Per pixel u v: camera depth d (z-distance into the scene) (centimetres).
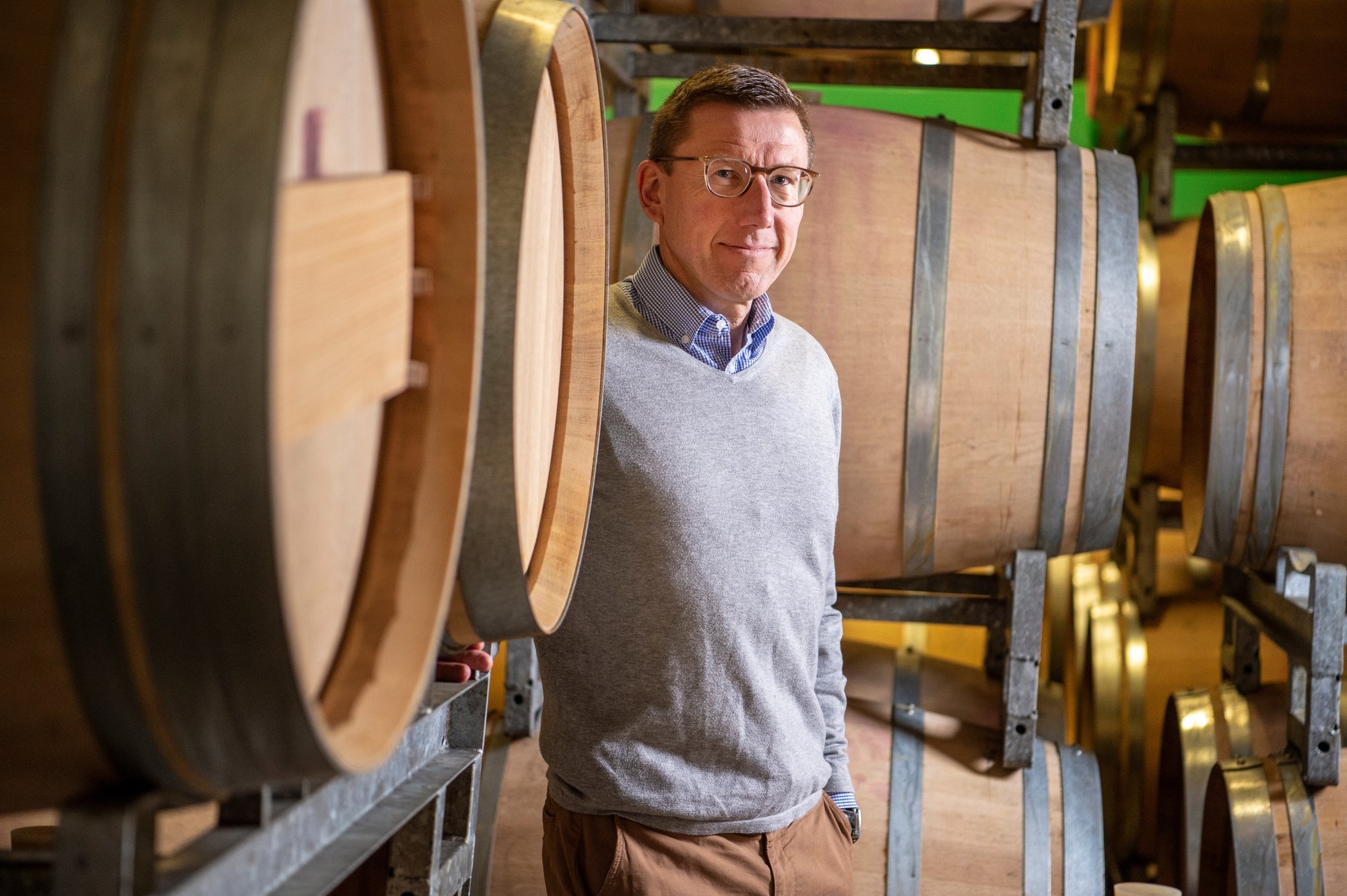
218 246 67
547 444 145
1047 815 253
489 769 251
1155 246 378
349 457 96
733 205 176
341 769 82
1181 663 346
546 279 138
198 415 67
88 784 84
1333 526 268
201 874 88
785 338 196
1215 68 393
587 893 180
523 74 120
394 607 102
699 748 176
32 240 72
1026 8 276
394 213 95
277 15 69
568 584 146
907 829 250
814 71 325
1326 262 271
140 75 69
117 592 71
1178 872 317
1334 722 255
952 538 246
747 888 179
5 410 72
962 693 284
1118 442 242
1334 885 254
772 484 179
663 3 286
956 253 236
